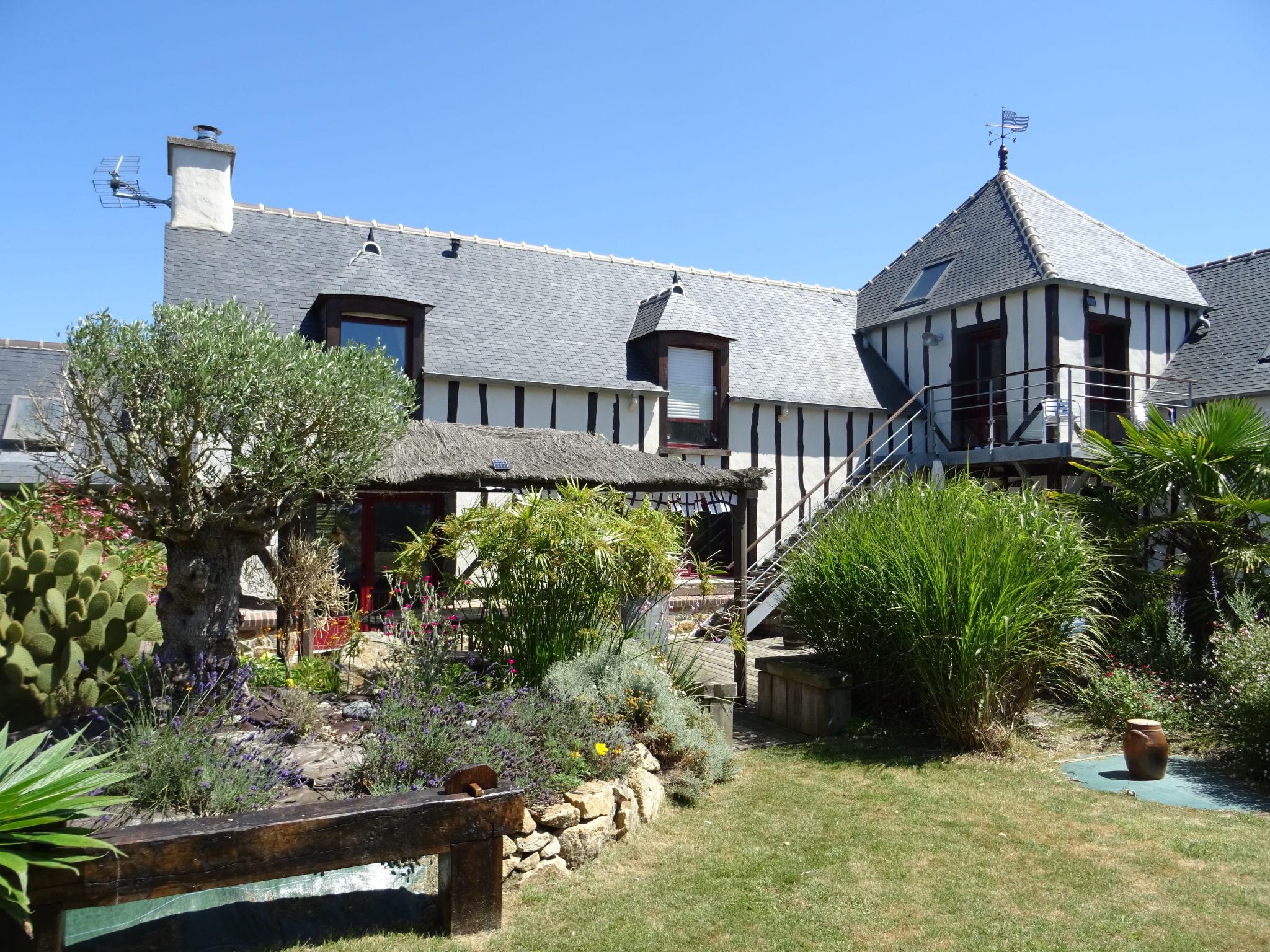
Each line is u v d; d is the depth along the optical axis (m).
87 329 3.89
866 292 16.97
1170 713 5.98
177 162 11.84
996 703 5.86
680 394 12.97
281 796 3.48
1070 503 7.53
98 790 2.99
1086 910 3.44
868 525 6.79
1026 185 15.10
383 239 13.16
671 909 3.41
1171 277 14.16
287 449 4.05
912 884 3.67
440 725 3.97
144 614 4.67
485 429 8.17
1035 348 12.70
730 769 5.21
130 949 2.87
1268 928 3.29
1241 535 6.76
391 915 3.22
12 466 10.02
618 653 5.29
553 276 14.05
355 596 7.43
